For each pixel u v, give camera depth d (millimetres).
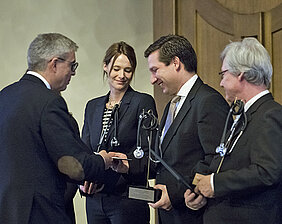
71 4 5262
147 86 5172
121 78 3781
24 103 2820
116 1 5230
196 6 4590
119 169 3420
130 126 3693
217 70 4469
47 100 2820
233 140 2648
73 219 3541
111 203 3656
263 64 2600
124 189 3480
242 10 4367
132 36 5215
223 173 2568
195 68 3166
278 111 2498
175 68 3102
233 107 2641
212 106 2949
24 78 2971
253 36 4320
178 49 3096
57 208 2812
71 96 5238
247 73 2598
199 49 4574
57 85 3025
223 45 4453
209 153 2879
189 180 2914
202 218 2977
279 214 2531
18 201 2723
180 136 3023
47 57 2965
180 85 3131
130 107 3732
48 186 2789
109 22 5238
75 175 2822
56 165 2791
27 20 5289
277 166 2432
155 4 4836
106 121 3805
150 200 3016
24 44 5285
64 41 3016
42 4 5285
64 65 3000
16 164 2754
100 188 3500
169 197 2984
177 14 4703
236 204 2576
